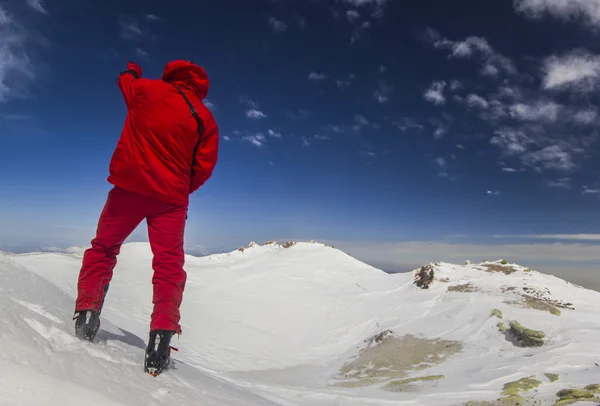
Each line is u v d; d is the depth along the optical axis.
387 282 30.56
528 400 10.13
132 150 3.45
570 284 24.25
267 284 31.47
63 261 23.12
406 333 20.66
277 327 24.48
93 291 3.38
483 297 22.98
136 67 4.00
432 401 11.20
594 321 17.77
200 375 5.50
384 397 11.98
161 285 3.60
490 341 17.42
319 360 20.16
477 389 12.02
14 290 3.56
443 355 17.06
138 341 5.14
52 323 3.21
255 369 18.39
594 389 10.07
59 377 2.22
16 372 2.00
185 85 3.71
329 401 11.37
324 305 27.61
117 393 2.46
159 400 2.76
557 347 15.15
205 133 3.72
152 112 3.44
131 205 3.55
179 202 3.64
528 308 20.08
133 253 32.84
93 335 3.41
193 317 24.69
